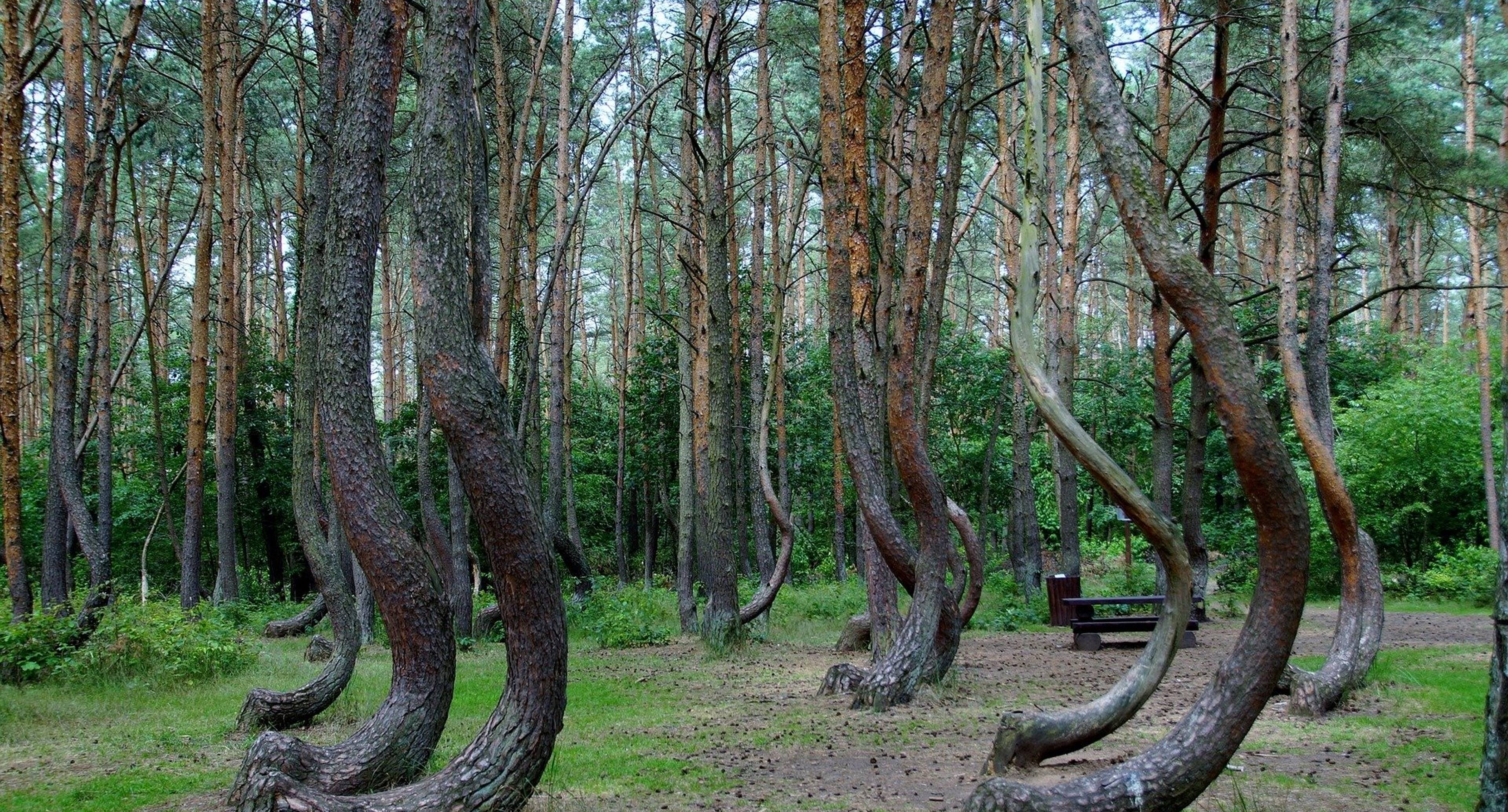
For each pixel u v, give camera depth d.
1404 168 14.81
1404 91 16.97
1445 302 40.69
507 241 15.73
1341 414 23.50
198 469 18.05
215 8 18.73
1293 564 4.50
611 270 40.09
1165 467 17.56
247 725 9.07
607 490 37.38
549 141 28.34
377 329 48.91
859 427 10.64
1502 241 18.80
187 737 8.88
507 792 5.52
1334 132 11.93
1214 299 4.50
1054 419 4.92
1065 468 19.56
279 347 29.34
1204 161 29.84
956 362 26.48
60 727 9.52
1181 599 5.03
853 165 10.58
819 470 29.84
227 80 19.11
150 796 6.77
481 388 5.64
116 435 29.52
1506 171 14.09
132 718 9.97
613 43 25.64
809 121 24.06
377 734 6.29
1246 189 33.78
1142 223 4.59
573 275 33.16
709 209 15.75
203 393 18.22
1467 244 32.12
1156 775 4.53
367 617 16.20
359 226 6.75
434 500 16.08
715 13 15.26
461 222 5.82
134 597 17.23
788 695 10.75
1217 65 15.68
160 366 31.33
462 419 5.56
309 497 9.90
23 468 26.62
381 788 6.19
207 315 18.41
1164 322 17.62
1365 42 15.67
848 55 10.52
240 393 26.59
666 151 35.22
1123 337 42.22
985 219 36.84
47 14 14.20
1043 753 5.21
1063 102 21.80
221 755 8.17
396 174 25.06
